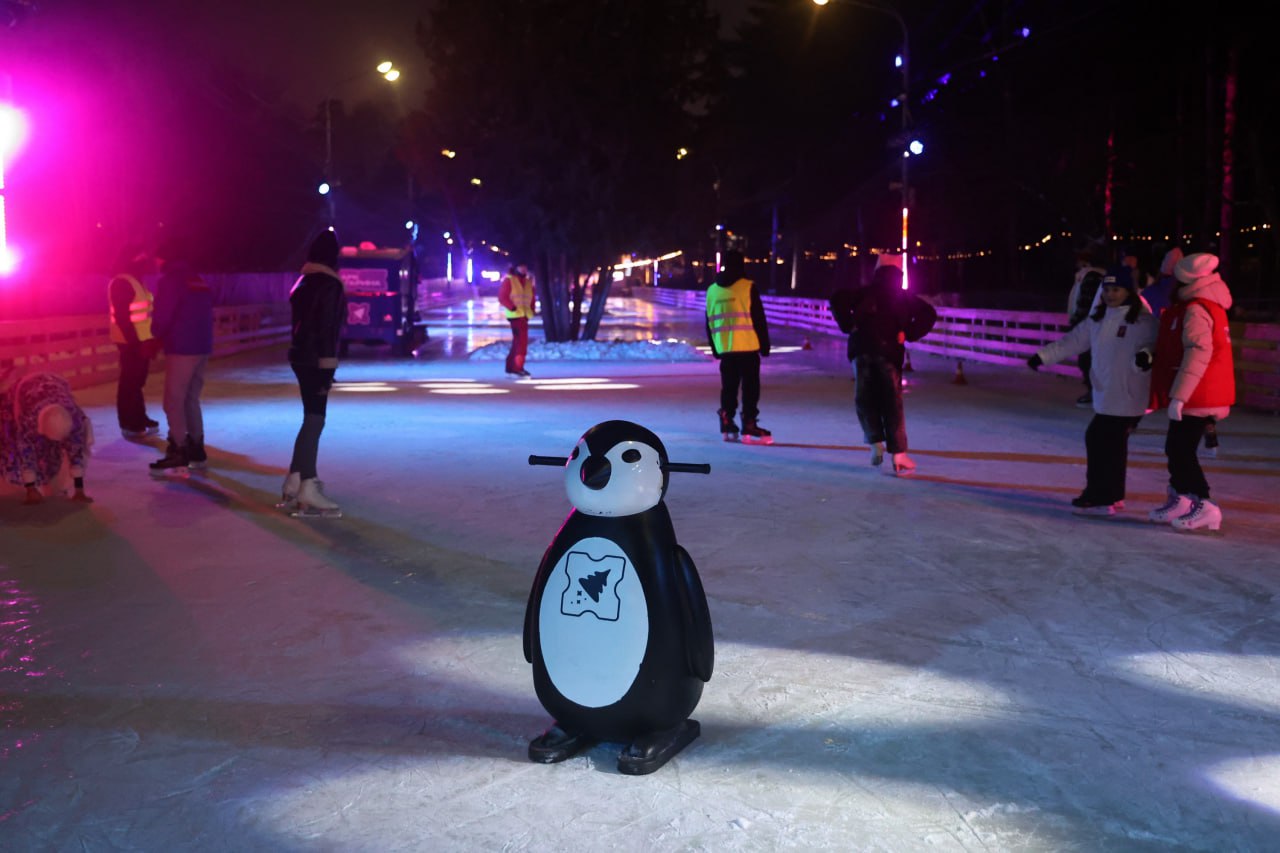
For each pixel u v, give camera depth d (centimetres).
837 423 1334
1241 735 405
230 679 462
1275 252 4278
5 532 732
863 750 390
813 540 716
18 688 451
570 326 2803
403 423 1316
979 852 318
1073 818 339
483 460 1038
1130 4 3894
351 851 319
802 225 6656
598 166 2597
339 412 1432
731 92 5962
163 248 920
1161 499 852
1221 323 720
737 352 1142
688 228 2697
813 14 5862
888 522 771
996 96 4841
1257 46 3588
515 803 349
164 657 489
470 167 2575
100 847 321
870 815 341
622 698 368
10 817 340
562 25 2448
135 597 583
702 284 8394
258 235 6481
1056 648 504
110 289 1154
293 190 6575
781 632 527
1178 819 339
